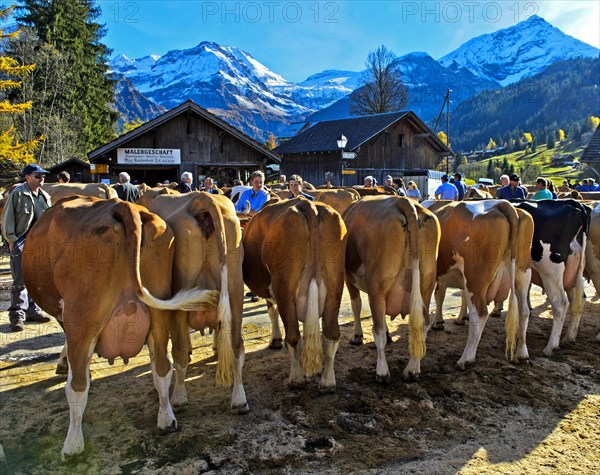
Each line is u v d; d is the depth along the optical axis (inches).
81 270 145.1
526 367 230.2
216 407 189.0
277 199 243.8
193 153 904.9
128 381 212.1
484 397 198.4
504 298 238.4
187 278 172.2
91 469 148.6
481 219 224.8
